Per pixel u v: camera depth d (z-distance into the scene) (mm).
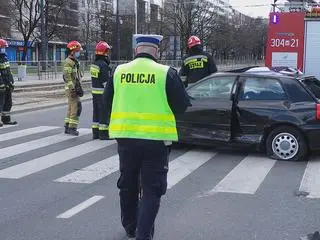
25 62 37938
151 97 4598
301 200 6609
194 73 11602
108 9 79562
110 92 4809
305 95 9180
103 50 11109
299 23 17422
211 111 9602
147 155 4621
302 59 17453
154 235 5309
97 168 8477
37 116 15805
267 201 6566
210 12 83125
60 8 64938
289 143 9094
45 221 5789
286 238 5227
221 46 91875
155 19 80562
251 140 9359
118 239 5203
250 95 9469
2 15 62094
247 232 5410
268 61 17750
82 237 5270
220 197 6762
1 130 12719
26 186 7332
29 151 9969
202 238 5238
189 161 9117
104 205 6383
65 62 11711
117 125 4648
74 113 11906
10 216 5973
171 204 6430
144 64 4680
